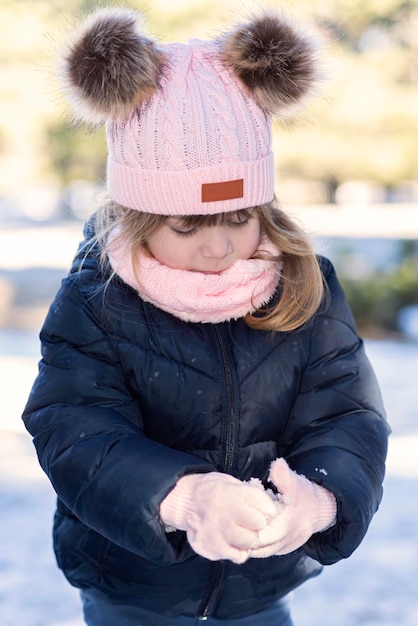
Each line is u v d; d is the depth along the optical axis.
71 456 1.92
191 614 2.15
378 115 18.28
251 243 2.07
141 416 2.10
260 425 2.09
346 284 12.92
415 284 12.67
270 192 2.10
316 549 1.97
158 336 2.06
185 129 1.99
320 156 18.77
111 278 2.07
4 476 5.27
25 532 4.38
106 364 2.06
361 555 4.14
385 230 18.89
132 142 2.03
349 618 3.51
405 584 3.82
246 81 2.05
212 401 2.05
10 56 20.27
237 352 2.08
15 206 46.69
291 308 2.10
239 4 2.17
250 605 2.18
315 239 2.33
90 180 26.55
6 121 21.09
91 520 1.88
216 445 2.07
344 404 2.13
